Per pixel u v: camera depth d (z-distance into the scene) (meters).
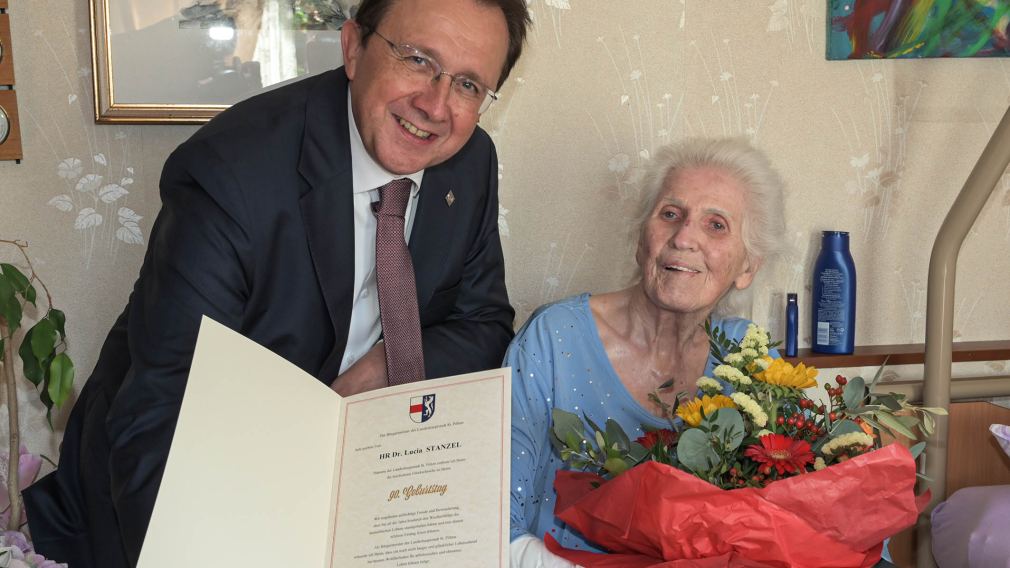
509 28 1.36
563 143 2.16
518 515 1.34
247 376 1.02
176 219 1.32
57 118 1.97
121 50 1.94
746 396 1.10
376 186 1.44
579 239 2.20
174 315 1.27
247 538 0.98
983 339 2.37
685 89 2.19
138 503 1.16
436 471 1.02
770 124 2.23
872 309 2.33
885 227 2.31
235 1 1.97
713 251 1.38
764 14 2.19
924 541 1.84
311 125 1.41
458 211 1.58
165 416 1.22
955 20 2.22
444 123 1.33
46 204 1.99
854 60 2.24
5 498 1.80
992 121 2.31
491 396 1.04
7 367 1.74
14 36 1.93
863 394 1.16
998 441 1.83
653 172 1.48
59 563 1.45
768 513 1.02
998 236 2.35
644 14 2.15
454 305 1.64
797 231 2.27
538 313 1.52
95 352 2.05
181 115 1.98
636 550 1.15
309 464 1.05
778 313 2.27
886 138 2.28
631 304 1.48
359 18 1.35
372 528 1.01
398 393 1.07
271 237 1.36
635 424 1.45
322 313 1.44
